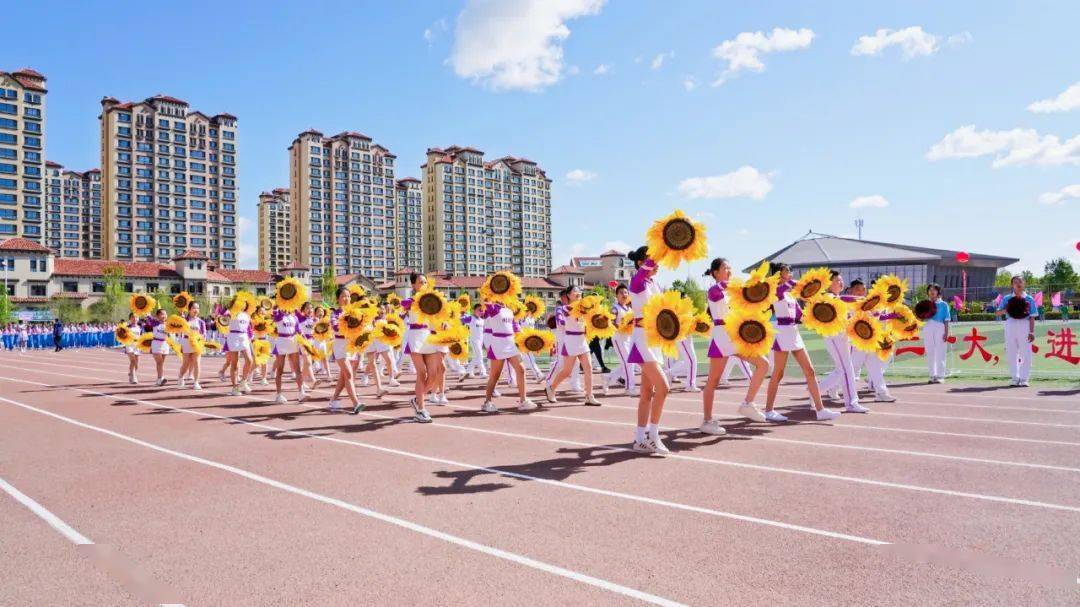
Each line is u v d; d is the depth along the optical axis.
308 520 5.06
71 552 4.46
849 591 3.62
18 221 109.88
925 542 4.36
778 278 9.38
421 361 9.80
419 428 9.16
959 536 4.46
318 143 153.25
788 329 9.24
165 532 4.85
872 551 4.21
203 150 137.38
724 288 8.57
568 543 4.45
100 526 5.01
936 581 3.74
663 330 7.12
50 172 159.62
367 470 6.65
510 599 3.59
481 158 174.62
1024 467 6.36
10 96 109.81
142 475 6.60
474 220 172.00
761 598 3.55
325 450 7.68
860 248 102.31
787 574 3.87
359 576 3.96
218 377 18.44
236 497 5.74
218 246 138.88
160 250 130.50
